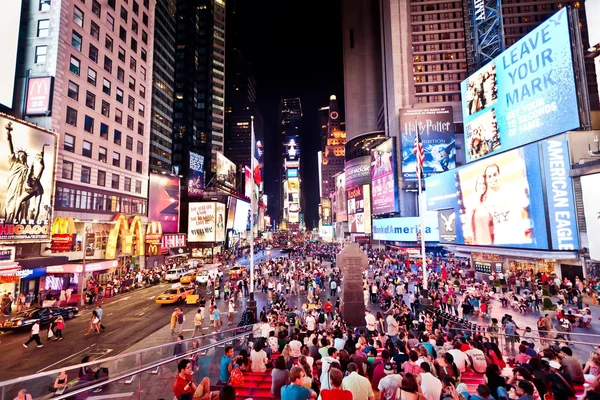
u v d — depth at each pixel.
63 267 32.47
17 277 26.03
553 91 37.34
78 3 38.81
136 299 33.38
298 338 13.95
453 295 26.25
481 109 50.84
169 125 82.12
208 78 113.56
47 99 33.69
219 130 118.12
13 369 15.27
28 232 29.59
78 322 24.31
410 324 19.03
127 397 9.71
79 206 38.72
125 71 49.09
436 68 89.44
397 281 32.25
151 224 50.69
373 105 142.62
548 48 38.09
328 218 180.38
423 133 75.75
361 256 22.41
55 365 15.74
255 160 29.25
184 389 7.97
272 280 37.47
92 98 41.44
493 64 48.12
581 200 30.84
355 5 149.62
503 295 27.33
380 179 87.88
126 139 49.28
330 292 34.56
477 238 43.31
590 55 37.06
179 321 21.39
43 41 35.06
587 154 31.78
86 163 39.94
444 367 9.17
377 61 144.88
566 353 9.68
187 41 101.94
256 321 21.94
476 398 6.22
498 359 11.10
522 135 42.25
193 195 81.19
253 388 9.68
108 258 40.62
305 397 5.58
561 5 76.06
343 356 8.45
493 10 78.19
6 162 27.81
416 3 91.69
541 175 33.09
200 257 71.94
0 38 29.84
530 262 36.66
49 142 32.09
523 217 35.00
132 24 51.38
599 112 37.59
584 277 30.41
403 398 5.55
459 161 85.75
